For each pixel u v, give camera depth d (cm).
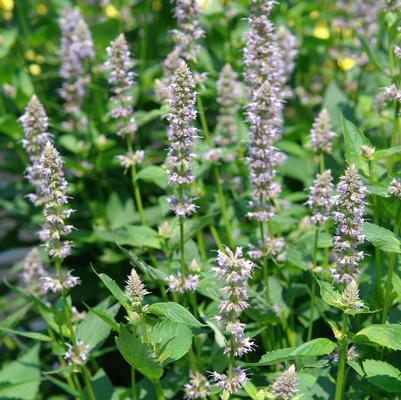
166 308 98
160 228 112
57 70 160
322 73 159
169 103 102
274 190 110
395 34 120
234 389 100
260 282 118
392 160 112
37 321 145
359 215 98
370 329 97
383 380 102
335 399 101
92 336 109
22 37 162
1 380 121
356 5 141
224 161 128
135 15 165
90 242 137
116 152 133
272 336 113
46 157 102
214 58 138
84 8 158
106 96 142
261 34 110
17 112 150
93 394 110
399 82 111
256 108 107
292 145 132
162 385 112
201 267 111
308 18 149
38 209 143
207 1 146
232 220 124
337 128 134
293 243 119
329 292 99
